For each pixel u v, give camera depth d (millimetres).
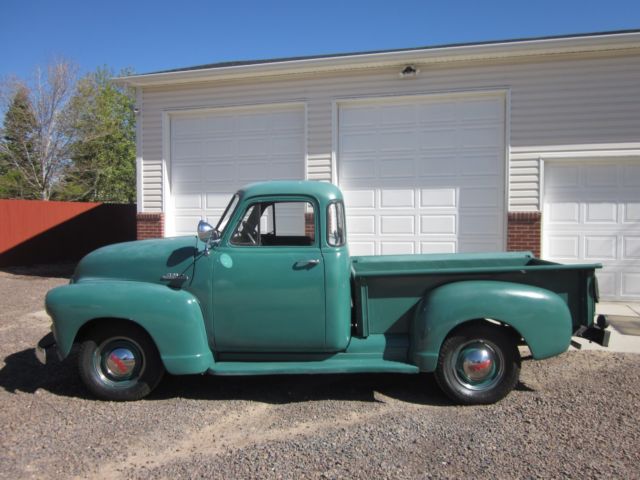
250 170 10062
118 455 3385
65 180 27859
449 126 9078
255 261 4270
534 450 3396
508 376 4168
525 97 8641
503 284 4207
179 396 4504
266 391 4641
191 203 10406
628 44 8070
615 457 3285
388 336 4445
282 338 4301
